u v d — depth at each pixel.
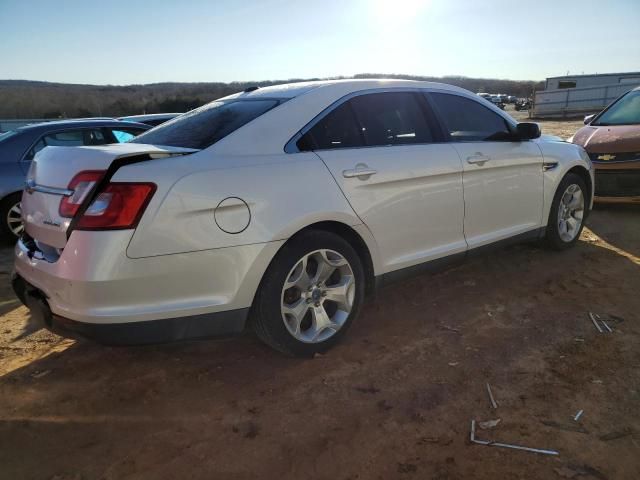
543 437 2.42
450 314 3.79
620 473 2.19
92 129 6.80
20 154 6.12
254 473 2.24
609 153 6.57
